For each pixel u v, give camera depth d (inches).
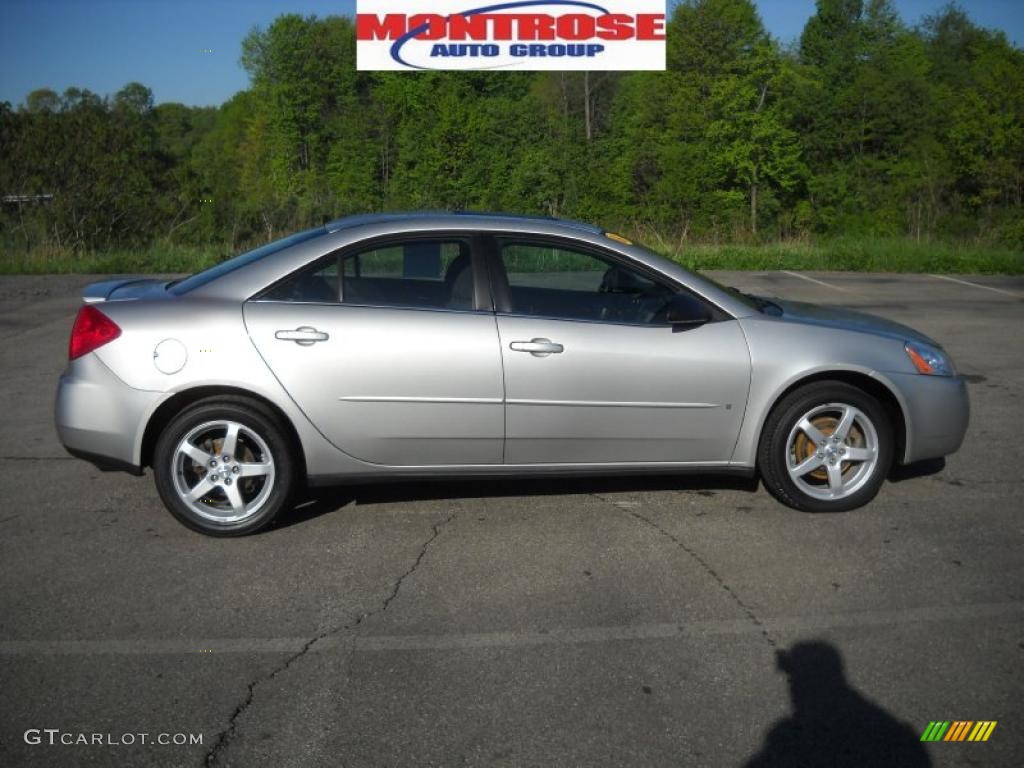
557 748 118.2
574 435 188.9
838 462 197.9
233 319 180.2
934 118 1648.6
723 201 1643.7
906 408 197.9
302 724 123.3
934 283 637.9
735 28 1651.1
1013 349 385.7
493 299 187.2
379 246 186.5
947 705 128.2
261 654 141.3
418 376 182.4
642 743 119.3
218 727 122.6
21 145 916.6
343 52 1990.7
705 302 194.2
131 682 133.3
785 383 192.2
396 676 135.0
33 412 277.9
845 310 222.5
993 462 235.5
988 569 171.6
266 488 184.2
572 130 1723.7
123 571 170.4
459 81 1873.8
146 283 205.3
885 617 153.3
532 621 151.8
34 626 149.6
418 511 200.4
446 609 155.9
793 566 172.9
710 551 179.8
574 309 189.6
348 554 178.2
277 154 2001.7
